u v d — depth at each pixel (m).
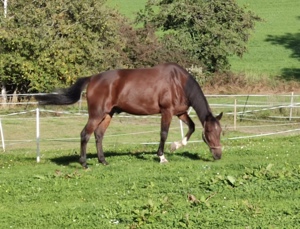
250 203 10.45
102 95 14.55
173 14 44.12
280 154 16.11
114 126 27.23
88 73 32.25
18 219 10.18
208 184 11.93
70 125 27.39
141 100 14.56
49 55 31.53
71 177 13.29
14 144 21.69
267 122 27.38
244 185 11.74
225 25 44.69
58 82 31.66
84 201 11.35
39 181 13.06
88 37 32.88
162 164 14.73
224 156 16.00
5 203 11.35
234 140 20.48
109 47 35.06
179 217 9.72
